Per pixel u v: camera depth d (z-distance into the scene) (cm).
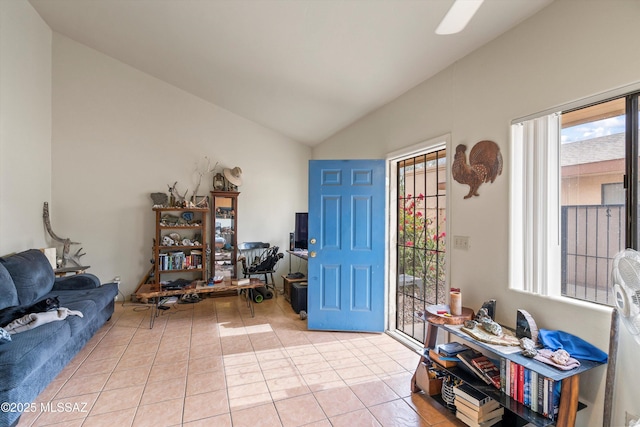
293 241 511
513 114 198
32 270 294
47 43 411
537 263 184
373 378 242
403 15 207
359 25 229
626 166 151
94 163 442
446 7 190
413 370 254
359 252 338
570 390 142
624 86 145
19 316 222
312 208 341
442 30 211
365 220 338
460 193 241
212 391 223
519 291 194
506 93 203
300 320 375
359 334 333
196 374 246
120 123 454
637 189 148
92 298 303
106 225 446
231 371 251
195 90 472
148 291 358
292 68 322
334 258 339
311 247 340
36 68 384
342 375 246
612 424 146
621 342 144
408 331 338
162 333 331
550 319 176
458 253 243
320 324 341
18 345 185
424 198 319
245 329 345
